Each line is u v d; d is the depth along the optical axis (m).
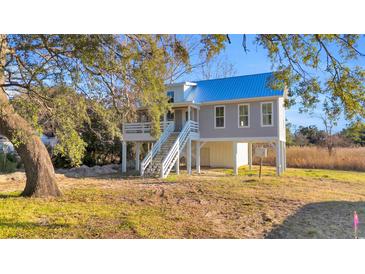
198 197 10.47
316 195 10.89
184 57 8.19
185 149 21.52
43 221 7.36
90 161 23.31
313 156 25.23
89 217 7.73
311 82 7.88
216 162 25.17
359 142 29.92
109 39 7.37
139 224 7.09
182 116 21.62
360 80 7.15
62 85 8.26
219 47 6.98
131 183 14.51
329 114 7.74
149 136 19.31
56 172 20.28
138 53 7.91
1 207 8.83
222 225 7.14
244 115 19.20
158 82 8.72
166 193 11.31
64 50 7.59
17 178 17.08
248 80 20.31
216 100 19.61
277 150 18.09
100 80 9.23
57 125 9.77
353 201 10.00
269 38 7.55
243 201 9.77
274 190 11.77
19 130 9.45
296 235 6.43
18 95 9.05
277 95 17.84
